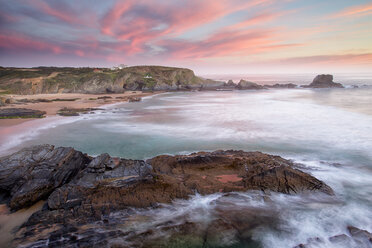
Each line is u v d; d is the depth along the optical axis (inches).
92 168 494.0
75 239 346.3
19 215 406.0
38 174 482.0
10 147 812.0
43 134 997.8
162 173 540.7
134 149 816.9
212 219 403.2
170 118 1363.2
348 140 879.1
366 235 352.8
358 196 476.1
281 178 481.1
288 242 357.4
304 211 426.0
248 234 375.6
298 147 813.2
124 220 388.5
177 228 381.1
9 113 1348.4
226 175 529.3
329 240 354.0
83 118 1360.7
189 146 840.9
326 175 568.4
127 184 448.5
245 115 1425.9
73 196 417.1
